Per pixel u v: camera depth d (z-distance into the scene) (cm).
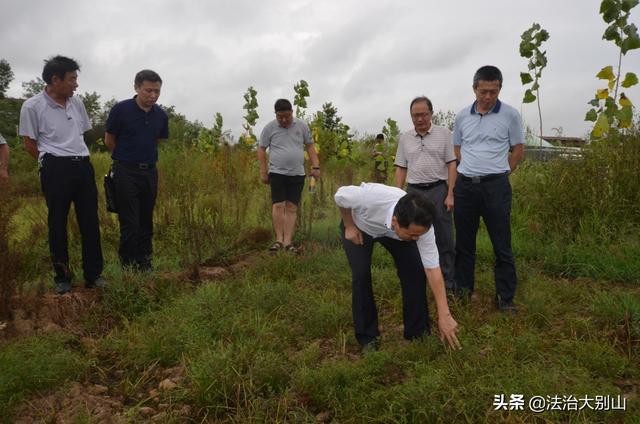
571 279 548
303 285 539
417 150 518
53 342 396
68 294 480
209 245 668
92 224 506
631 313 418
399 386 323
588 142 724
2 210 474
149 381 371
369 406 314
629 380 341
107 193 529
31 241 566
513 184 761
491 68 444
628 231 615
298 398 333
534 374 329
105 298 482
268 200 823
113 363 400
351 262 385
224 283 533
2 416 318
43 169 479
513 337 385
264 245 703
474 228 473
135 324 446
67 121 488
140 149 529
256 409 315
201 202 751
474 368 335
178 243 668
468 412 300
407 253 371
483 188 452
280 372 348
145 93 518
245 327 423
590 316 430
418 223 312
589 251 574
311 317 439
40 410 329
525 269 550
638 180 638
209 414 324
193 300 464
